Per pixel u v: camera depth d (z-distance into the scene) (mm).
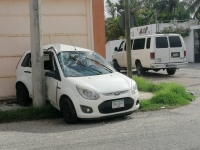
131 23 10508
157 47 17359
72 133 6879
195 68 23328
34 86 8883
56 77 8281
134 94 7961
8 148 5996
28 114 8438
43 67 8859
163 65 17406
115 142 6098
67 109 7773
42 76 8828
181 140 6090
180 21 35031
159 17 41781
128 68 10539
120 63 20531
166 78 17328
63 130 7176
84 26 11930
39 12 8789
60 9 11672
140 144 5918
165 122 7621
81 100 7414
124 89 7742
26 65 9922
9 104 10594
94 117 7410
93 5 11875
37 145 6109
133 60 19078
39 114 8484
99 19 11969
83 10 11891
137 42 18703
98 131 6965
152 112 8922
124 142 6078
